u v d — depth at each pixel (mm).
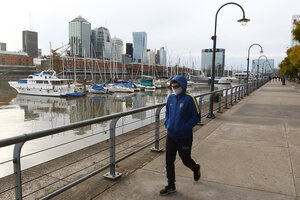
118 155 5375
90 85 65125
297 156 5195
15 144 2494
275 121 9203
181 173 4266
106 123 21656
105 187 3725
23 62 160250
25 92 55094
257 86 34969
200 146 5926
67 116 30656
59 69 87812
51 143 15008
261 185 3830
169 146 3494
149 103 43000
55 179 4070
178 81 3309
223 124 8648
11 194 3492
